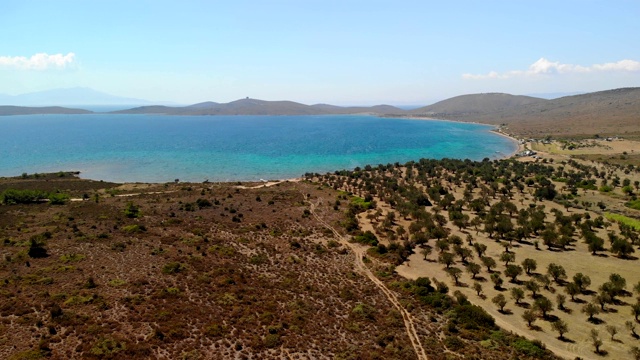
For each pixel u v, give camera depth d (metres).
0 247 68.19
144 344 40.88
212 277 60.59
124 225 85.31
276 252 75.94
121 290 53.00
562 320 55.97
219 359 40.22
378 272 70.81
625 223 96.19
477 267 69.38
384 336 47.78
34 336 40.88
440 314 56.03
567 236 86.62
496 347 47.66
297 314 51.03
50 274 56.91
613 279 64.75
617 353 48.78
